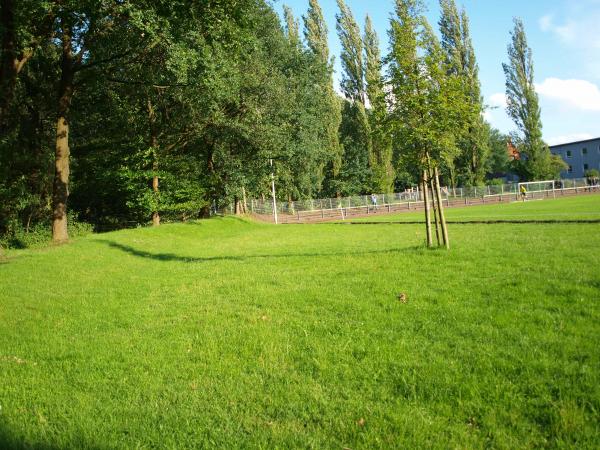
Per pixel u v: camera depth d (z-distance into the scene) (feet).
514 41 219.20
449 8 197.06
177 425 13.71
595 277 26.55
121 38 62.54
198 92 68.95
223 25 54.44
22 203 71.15
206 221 99.14
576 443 11.51
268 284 33.37
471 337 19.07
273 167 112.47
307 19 193.77
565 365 15.53
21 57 56.03
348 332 20.89
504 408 13.35
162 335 22.99
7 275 39.73
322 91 138.21
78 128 94.53
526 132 222.28
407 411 13.66
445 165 42.73
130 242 64.08
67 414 14.96
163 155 94.73
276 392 15.48
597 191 212.23
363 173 213.05
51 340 23.17
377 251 46.26
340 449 12.12
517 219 83.46
